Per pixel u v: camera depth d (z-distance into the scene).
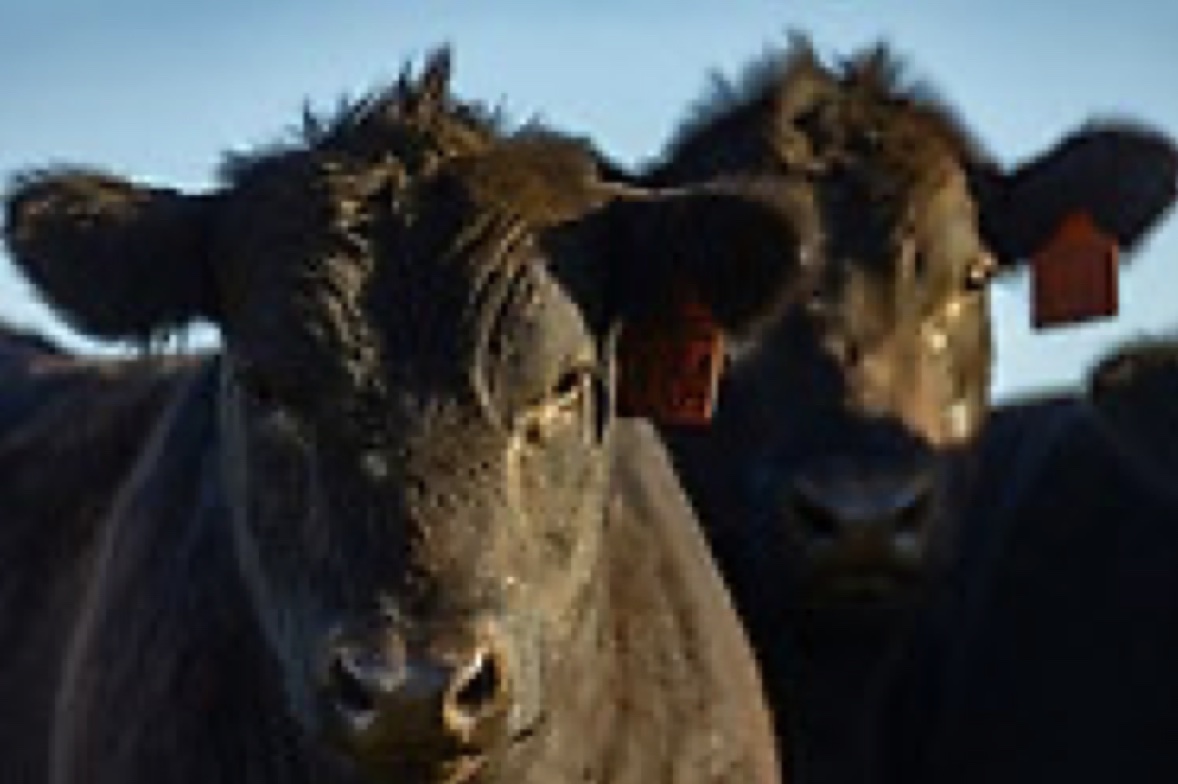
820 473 14.24
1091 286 16.03
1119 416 16.16
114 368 14.05
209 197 10.98
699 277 10.75
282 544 10.13
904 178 15.41
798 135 15.57
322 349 9.97
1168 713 15.78
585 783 11.28
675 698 11.82
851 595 14.30
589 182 10.77
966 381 15.78
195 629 11.42
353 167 10.42
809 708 15.03
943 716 16.23
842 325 14.93
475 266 10.10
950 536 15.53
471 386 9.89
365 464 9.77
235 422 10.63
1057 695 16.03
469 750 9.54
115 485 12.85
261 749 11.11
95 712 11.74
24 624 12.77
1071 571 16.41
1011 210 16.36
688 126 15.96
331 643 9.52
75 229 10.75
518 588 9.80
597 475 10.62
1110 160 16.33
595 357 10.52
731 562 14.94
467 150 10.52
